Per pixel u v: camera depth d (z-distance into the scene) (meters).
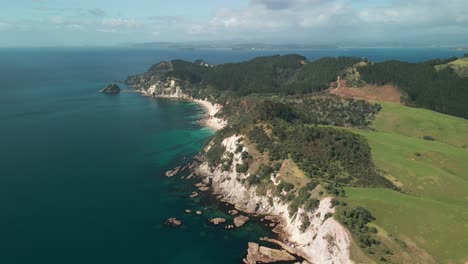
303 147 137.38
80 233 108.81
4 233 107.19
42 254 97.88
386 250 89.44
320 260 97.19
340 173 123.50
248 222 117.56
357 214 97.44
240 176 136.50
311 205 107.75
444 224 93.94
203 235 109.94
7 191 134.75
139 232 110.56
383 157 133.88
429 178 122.00
